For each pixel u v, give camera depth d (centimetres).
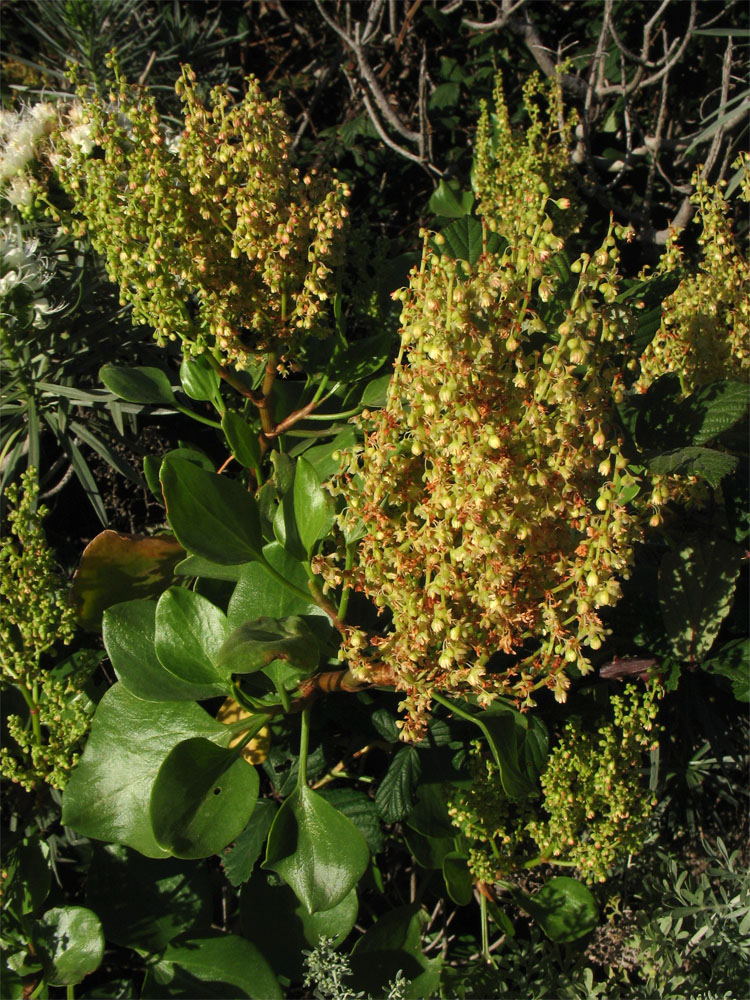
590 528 30
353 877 36
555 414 30
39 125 47
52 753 41
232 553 36
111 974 48
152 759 40
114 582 44
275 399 45
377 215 81
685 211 65
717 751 47
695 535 46
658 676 43
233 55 88
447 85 80
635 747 41
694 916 43
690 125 79
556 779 40
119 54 63
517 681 42
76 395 48
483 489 29
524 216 30
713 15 74
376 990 41
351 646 34
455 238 51
